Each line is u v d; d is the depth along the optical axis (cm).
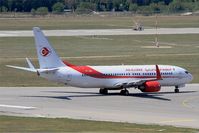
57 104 19250
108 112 17725
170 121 16212
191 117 16925
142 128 14575
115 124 15262
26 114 17200
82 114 17312
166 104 19450
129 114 17388
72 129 14288
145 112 17775
